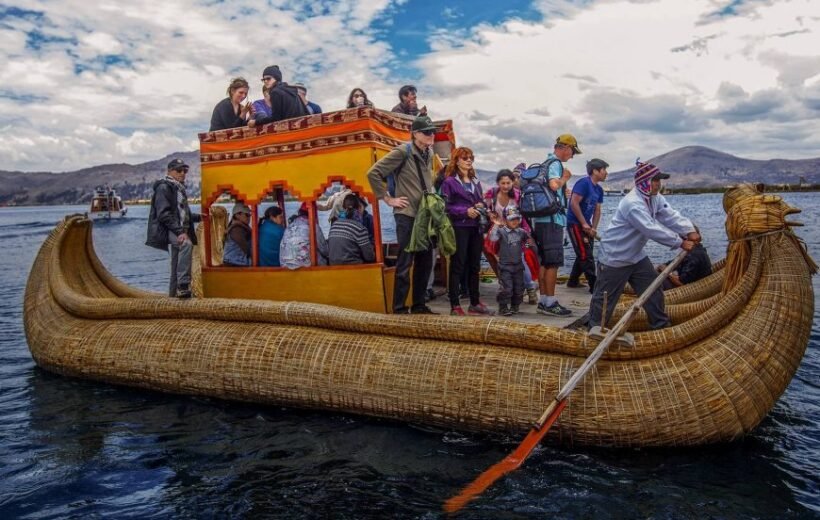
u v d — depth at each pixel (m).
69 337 8.24
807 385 7.32
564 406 5.55
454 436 6.04
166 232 8.36
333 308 7.03
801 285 5.59
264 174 8.16
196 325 7.55
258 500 5.08
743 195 5.90
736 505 4.75
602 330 5.82
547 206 7.39
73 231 9.48
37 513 4.97
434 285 9.88
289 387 6.72
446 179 7.44
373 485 5.24
